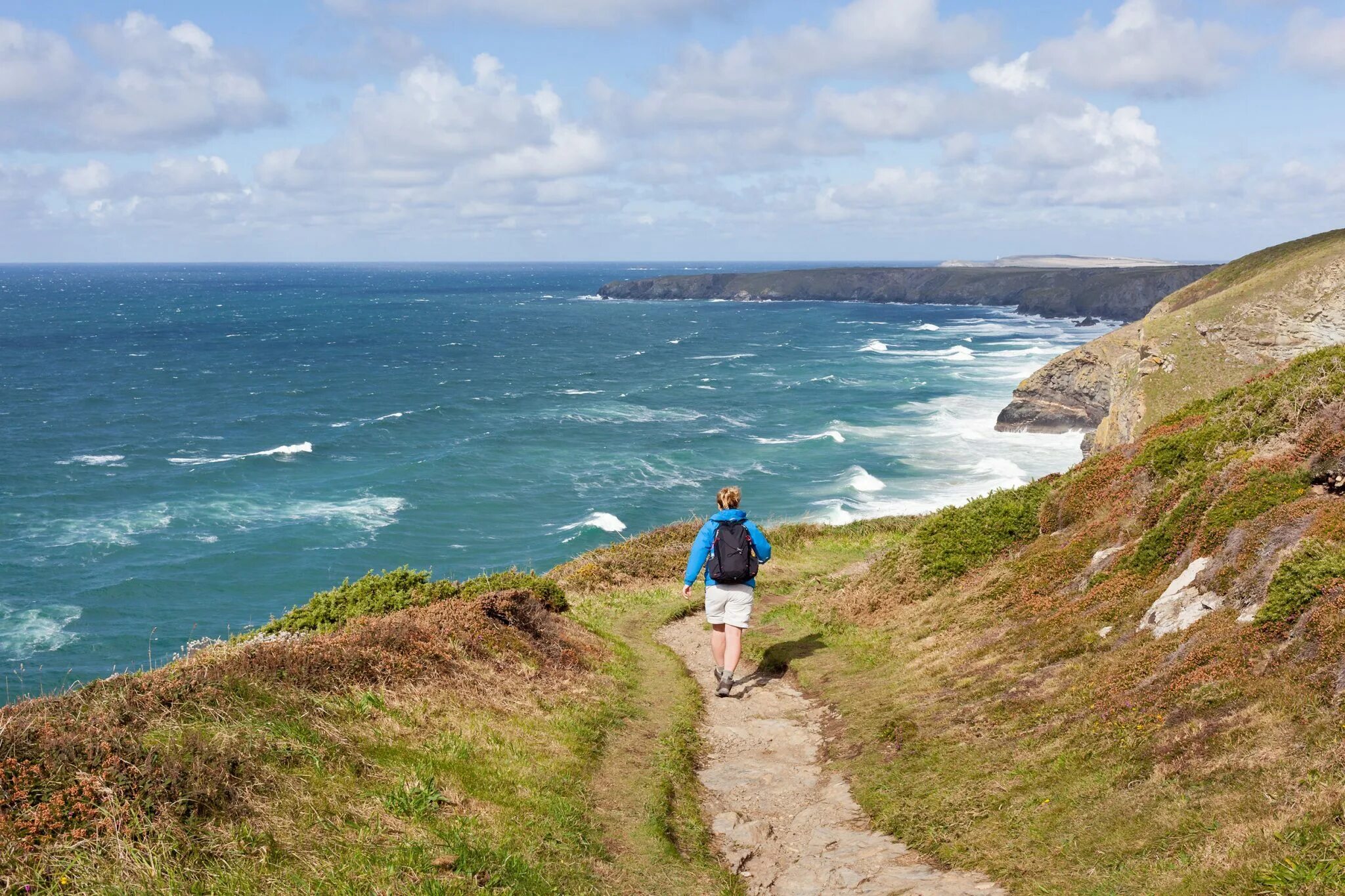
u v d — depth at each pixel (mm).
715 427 76875
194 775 5359
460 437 75312
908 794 7824
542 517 53656
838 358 124938
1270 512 9117
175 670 7285
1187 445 13414
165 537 50219
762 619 16422
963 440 66500
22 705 5883
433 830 5867
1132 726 7270
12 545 48531
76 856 4543
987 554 15719
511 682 9828
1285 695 6332
